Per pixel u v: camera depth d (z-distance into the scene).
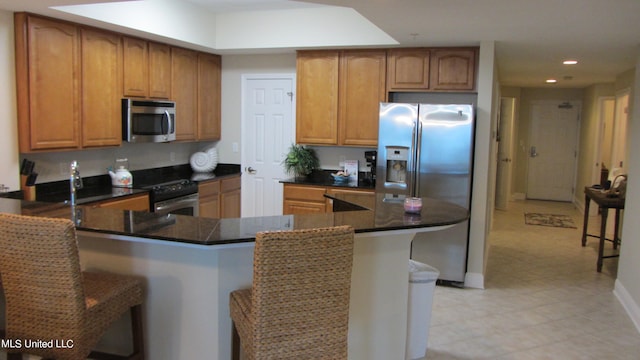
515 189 10.38
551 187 10.21
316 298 2.14
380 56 5.28
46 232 2.12
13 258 2.20
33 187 3.90
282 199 6.19
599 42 4.39
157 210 4.80
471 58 4.97
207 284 2.56
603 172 8.45
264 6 5.20
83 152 4.68
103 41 4.40
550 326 3.93
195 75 5.74
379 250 2.88
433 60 5.09
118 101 4.61
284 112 6.07
